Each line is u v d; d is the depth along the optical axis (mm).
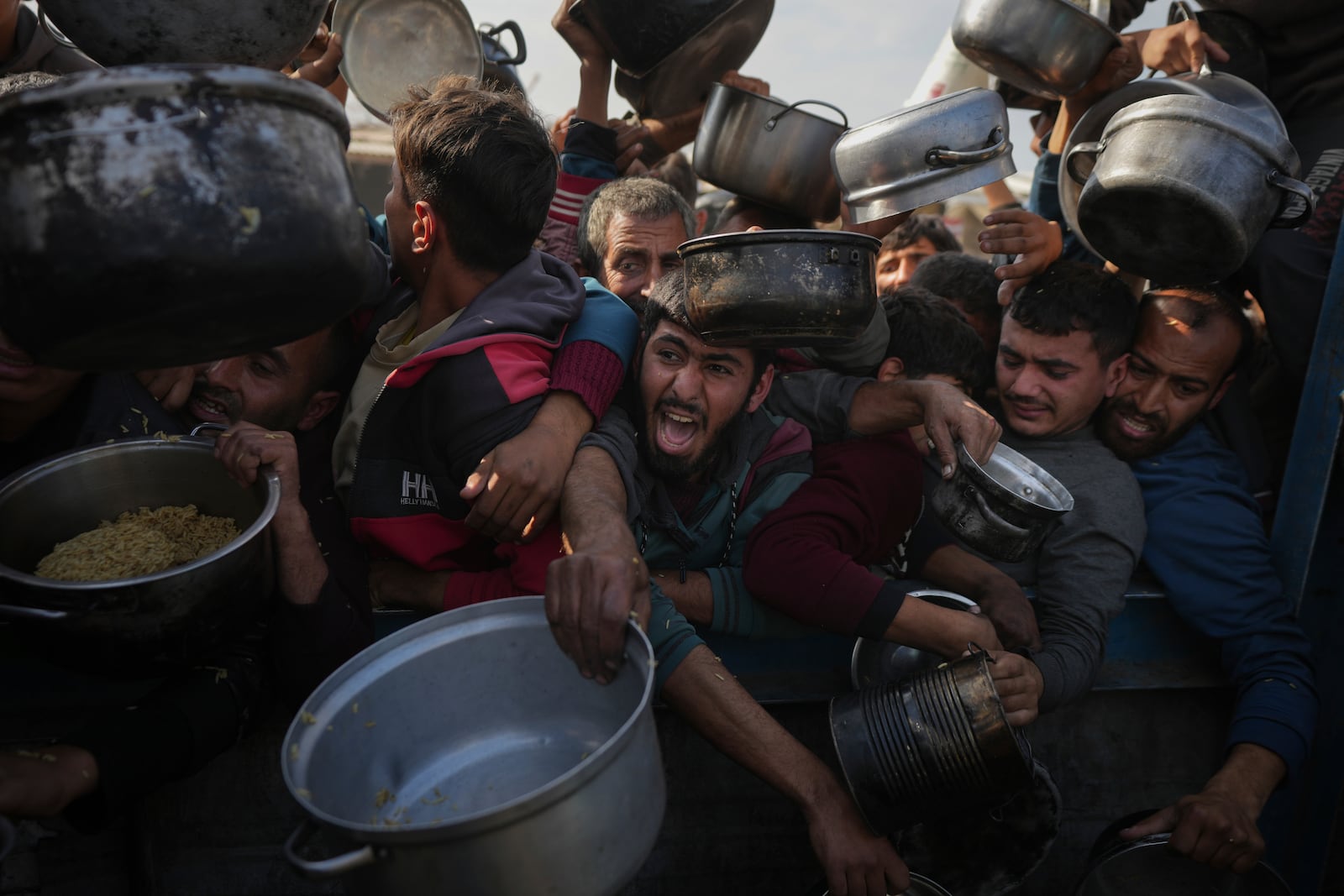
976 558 2547
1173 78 2746
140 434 2045
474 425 2016
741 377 2188
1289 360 2770
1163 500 2623
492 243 2135
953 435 2277
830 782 2000
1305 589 2574
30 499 1872
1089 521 2527
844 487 2320
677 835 2455
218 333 1386
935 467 2654
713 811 2453
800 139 3035
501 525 1938
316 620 1957
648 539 2312
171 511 1963
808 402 2482
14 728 2123
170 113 1268
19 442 2068
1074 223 2900
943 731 1952
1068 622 2406
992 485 2227
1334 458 2502
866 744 1977
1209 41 2855
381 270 2307
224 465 1893
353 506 2139
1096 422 2775
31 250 1273
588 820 1441
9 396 1897
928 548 2551
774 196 3119
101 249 1252
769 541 2221
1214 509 2561
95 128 1252
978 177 2510
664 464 2229
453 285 2197
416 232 2137
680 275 2268
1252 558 2512
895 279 4129
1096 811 2635
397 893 1432
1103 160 2439
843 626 2150
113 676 1789
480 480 1917
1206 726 2629
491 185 2066
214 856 2291
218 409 2209
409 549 2121
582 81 3602
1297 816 2676
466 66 3344
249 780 2273
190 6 1612
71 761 1665
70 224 1254
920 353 2693
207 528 1949
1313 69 2926
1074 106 3143
